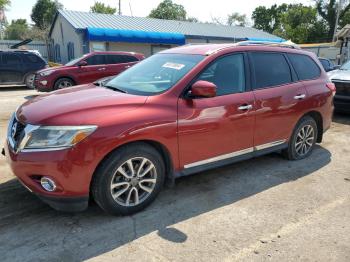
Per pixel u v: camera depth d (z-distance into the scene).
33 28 42.25
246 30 33.28
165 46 25.50
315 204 4.11
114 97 3.71
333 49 29.64
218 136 4.16
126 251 3.11
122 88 4.15
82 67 12.75
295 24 50.75
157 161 3.74
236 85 4.39
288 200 4.18
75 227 3.45
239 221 3.67
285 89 4.94
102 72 13.09
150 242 3.25
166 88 3.89
